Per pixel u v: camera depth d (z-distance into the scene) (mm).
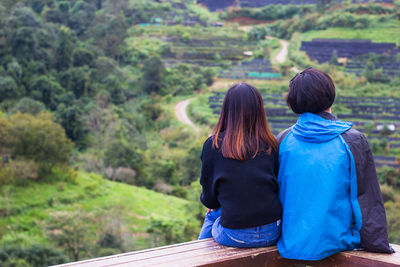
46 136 33344
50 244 23531
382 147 48594
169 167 41219
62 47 68312
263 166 2252
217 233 2365
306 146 2188
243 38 98250
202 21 107188
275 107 61125
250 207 2209
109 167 40469
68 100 57562
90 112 53906
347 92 66438
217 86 76250
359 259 2078
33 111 48688
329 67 74125
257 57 87000
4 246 20906
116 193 34438
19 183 31938
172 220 26297
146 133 58844
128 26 100188
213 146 2344
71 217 25219
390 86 69188
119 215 27500
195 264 2070
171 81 75875
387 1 97000
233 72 78750
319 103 2221
